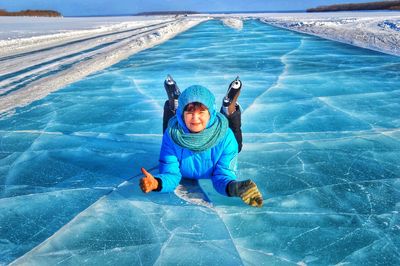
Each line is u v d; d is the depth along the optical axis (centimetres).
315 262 193
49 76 691
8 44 1289
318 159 313
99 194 262
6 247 208
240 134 286
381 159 312
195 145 240
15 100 518
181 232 218
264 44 1160
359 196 255
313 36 1414
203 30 1883
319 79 618
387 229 220
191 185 268
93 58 916
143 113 449
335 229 219
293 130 382
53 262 196
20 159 323
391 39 1176
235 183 230
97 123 416
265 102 482
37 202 254
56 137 374
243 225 223
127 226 224
